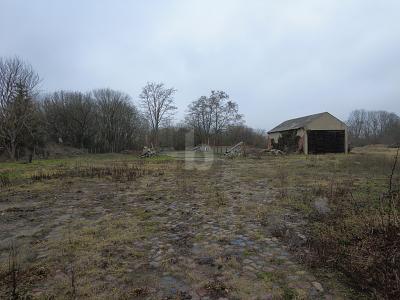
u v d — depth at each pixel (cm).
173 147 5156
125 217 685
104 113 5172
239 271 405
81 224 633
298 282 372
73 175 1464
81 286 369
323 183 1106
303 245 487
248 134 5638
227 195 929
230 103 5584
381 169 1485
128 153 4616
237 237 540
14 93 3281
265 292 351
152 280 384
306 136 3269
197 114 5572
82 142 4966
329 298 337
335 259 420
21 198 933
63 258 455
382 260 386
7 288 367
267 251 472
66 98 4941
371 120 8400
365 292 345
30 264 436
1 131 3081
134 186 1152
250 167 1912
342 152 3297
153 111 5316
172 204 823
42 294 351
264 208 738
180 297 343
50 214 729
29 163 2441
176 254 466
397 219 487
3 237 564
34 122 3597
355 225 530
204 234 560
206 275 396
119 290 359
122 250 485
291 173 1464
